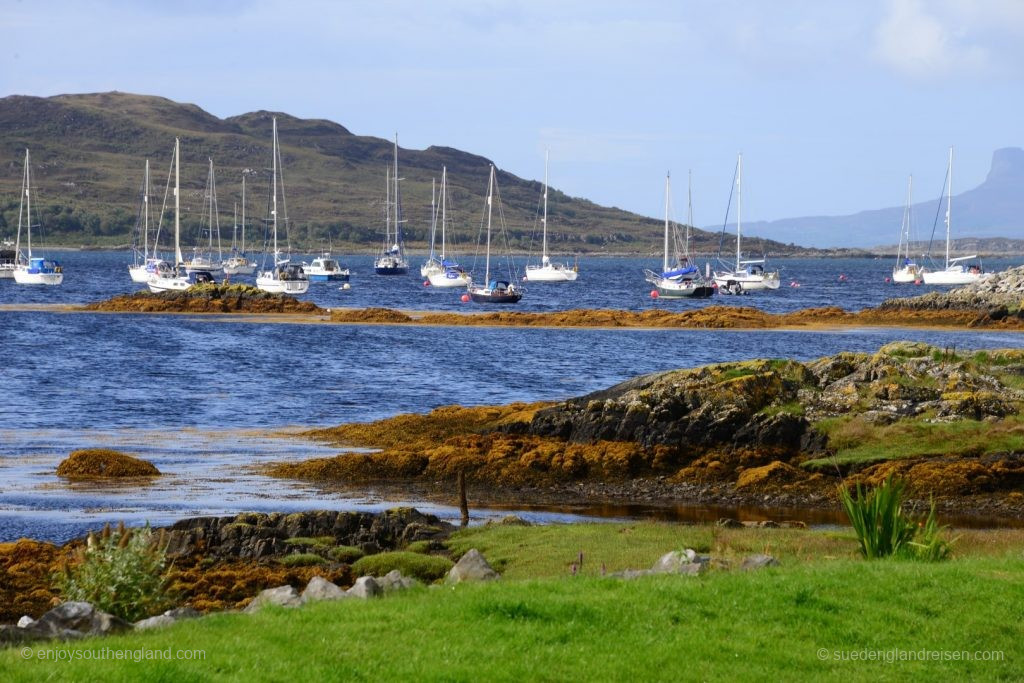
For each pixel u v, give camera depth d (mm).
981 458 40938
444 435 49938
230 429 54281
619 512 37812
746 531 30406
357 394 67625
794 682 14430
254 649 14945
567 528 31703
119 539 20969
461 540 30625
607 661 14773
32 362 80688
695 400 46000
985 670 15180
